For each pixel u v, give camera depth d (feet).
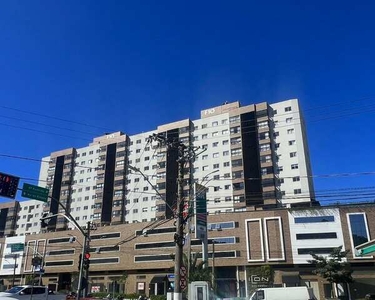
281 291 109.60
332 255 183.21
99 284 283.38
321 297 214.48
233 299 162.30
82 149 399.65
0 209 427.74
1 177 68.23
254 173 301.22
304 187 289.33
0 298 79.82
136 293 253.85
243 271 234.38
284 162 301.22
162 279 253.65
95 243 292.61
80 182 386.32
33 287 85.66
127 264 274.16
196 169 323.98
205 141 330.54
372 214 222.28
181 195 70.33
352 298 208.74
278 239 232.32
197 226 112.37
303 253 225.76
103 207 358.43
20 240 335.67
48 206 391.24
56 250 313.53
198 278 140.26
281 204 290.56
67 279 304.91
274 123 316.60
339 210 228.22
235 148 315.37
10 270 328.29
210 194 309.01
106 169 372.58
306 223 231.09
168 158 338.95
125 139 374.22
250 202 293.02
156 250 266.57
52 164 407.03
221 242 242.58
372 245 97.50
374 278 210.59
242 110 325.42
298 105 314.96
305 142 317.01
